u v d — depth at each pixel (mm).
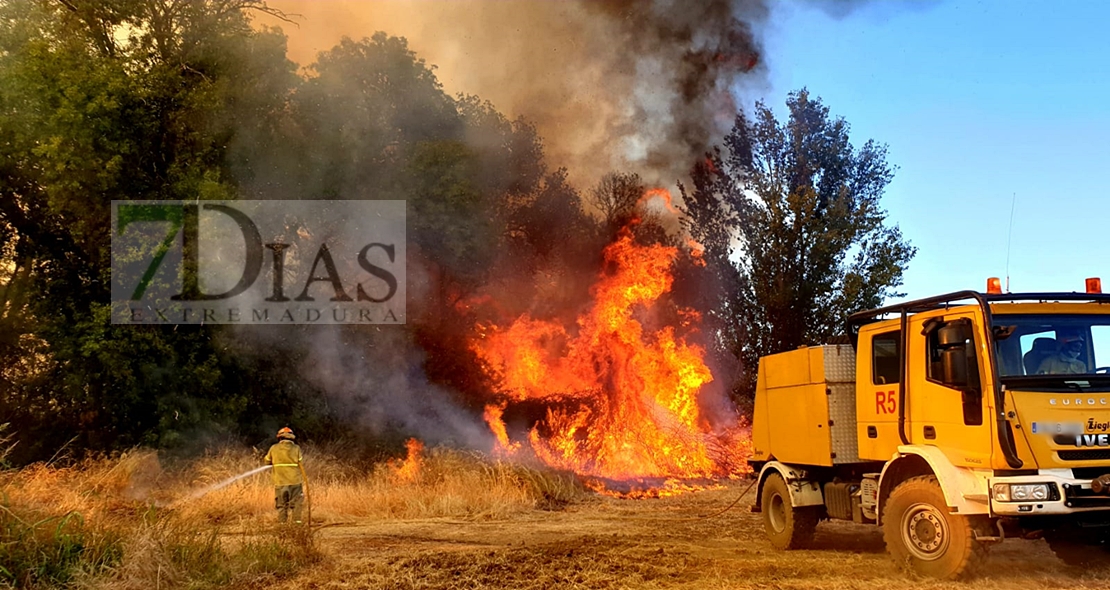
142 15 18125
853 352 9219
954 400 7414
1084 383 7188
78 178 16094
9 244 18859
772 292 20797
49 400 18562
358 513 13625
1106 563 7910
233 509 13148
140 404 17641
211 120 17594
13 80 16109
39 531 7469
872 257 20703
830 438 8938
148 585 7195
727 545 10133
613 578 7805
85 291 18031
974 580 7238
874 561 8547
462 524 12648
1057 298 7523
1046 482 6836
